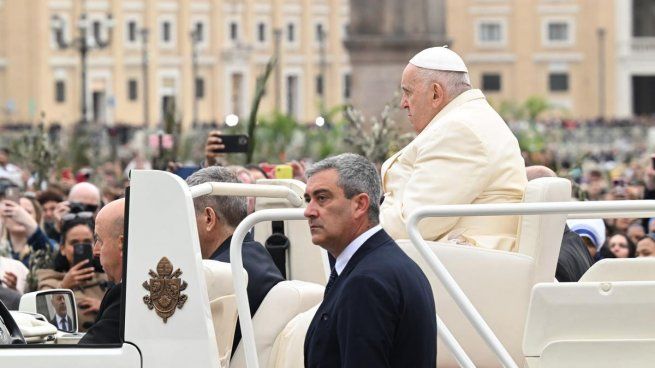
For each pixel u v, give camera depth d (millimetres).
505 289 17906
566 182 18688
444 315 17938
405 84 20094
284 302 17406
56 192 40750
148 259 15266
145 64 195000
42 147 52344
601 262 18469
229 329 16828
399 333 14836
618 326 16078
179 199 15172
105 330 16547
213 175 18359
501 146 19109
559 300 16047
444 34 75875
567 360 16047
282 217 15930
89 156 96125
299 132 111500
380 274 14812
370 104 75062
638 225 36500
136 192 15289
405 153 19750
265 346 17375
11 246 32031
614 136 195500
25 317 17922
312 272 19984
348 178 15289
